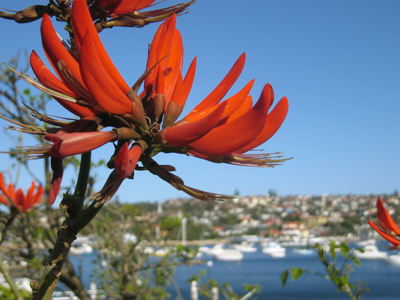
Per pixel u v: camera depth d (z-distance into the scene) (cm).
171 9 169
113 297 642
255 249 10081
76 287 450
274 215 14425
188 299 2477
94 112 138
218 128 125
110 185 126
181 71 154
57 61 129
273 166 148
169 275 679
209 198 131
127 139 133
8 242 524
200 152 130
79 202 151
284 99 132
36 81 137
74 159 471
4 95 469
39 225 485
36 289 140
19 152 128
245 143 124
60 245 140
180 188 134
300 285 3953
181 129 125
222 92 145
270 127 133
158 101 140
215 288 705
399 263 4894
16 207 339
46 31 126
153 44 152
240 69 144
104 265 732
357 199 15338
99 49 124
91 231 678
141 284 700
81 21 123
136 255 694
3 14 162
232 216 13650
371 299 2967
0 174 336
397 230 246
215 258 7181
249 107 142
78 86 130
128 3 158
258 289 629
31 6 161
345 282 307
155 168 134
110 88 125
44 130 137
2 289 462
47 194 455
